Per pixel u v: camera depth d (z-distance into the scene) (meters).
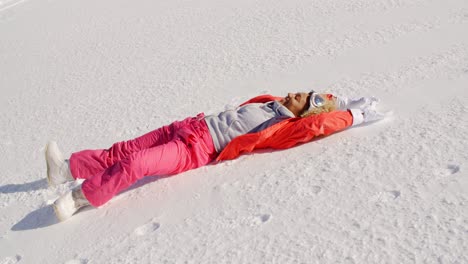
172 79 5.48
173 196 3.41
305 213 2.96
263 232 2.88
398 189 3.00
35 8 9.85
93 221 3.35
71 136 4.73
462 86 4.01
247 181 3.38
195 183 3.50
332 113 3.64
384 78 4.47
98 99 5.40
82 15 8.73
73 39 7.58
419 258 2.48
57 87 5.98
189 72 5.56
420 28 5.39
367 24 5.83
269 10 6.97
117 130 4.64
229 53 5.83
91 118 5.00
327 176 3.25
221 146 3.67
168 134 3.77
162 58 6.12
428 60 4.61
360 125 3.79
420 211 2.78
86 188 3.35
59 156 3.65
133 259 2.91
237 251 2.78
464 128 3.45
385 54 4.97
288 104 3.80
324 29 5.94
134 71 5.93
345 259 2.56
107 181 3.34
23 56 7.31
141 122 4.70
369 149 3.44
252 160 3.62
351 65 4.91
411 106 3.90
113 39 7.19
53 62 6.82
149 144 3.76
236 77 5.21
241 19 6.85
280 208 3.04
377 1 6.46
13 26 8.93
